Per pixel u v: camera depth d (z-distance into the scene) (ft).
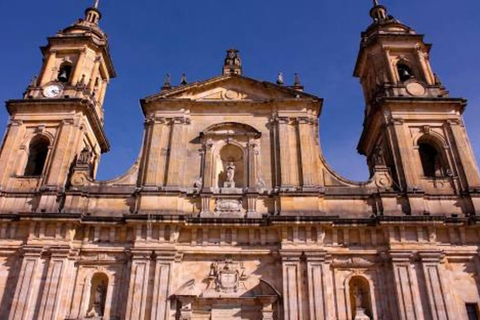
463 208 121.49
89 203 121.90
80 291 110.83
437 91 140.97
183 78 146.10
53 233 115.75
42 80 145.28
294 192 121.08
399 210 119.96
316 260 111.65
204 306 108.99
